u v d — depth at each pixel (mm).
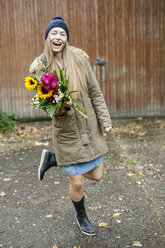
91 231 2699
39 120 7812
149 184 3689
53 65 2488
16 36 7562
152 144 5371
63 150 2533
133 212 3051
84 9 7414
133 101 7754
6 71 7695
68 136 2502
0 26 7531
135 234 2684
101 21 7453
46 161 2869
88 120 2537
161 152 4879
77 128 2496
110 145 5465
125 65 7617
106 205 3225
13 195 3580
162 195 3371
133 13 7410
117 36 7504
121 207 3166
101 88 7707
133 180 3836
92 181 3865
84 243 2596
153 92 7727
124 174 4051
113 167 4328
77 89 2457
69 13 7438
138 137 5918
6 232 2805
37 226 2895
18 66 7668
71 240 2648
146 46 7539
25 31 7543
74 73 2463
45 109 2346
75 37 7527
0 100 7785
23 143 5816
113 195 3447
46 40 2480
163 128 6559
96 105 2645
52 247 2561
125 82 7680
